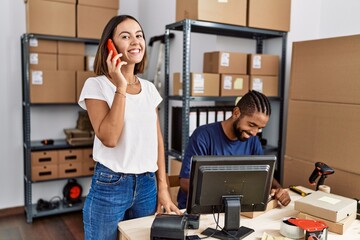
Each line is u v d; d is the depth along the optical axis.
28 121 3.12
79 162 3.36
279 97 2.81
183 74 2.43
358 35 1.95
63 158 3.28
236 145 1.82
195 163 1.24
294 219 1.35
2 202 3.37
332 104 2.11
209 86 2.53
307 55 2.26
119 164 1.44
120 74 1.34
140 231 1.35
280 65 2.84
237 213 1.30
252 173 1.29
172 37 3.31
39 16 3.03
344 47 2.03
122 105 1.35
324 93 2.16
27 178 3.20
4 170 3.35
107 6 3.28
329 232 1.36
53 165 3.24
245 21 2.53
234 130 1.73
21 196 3.45
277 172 2.85
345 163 2.04
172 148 2.94
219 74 2.57
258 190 1.33
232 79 2.61
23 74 3.22
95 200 1.46
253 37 2.96
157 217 1.29
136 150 1.46
